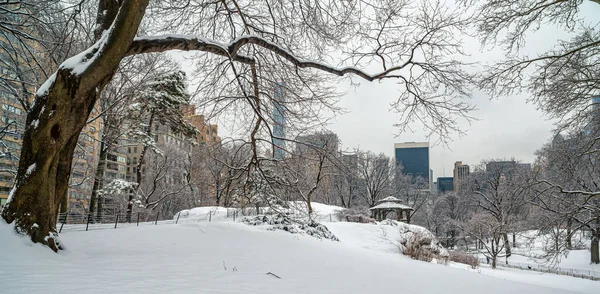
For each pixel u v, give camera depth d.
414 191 62.00
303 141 11.45
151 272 6.31
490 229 33.12
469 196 56.41
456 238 55.16
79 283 4.85
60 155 7.55
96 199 26.86
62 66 7.14
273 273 7.44
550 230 16.14
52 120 6.95
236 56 10.91
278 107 11.23
